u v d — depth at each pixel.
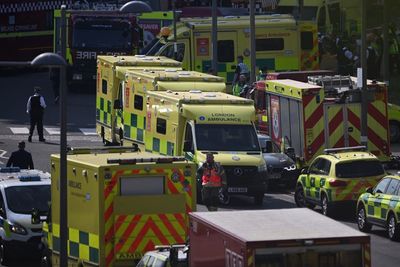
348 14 166.00
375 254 81.31
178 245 58.91
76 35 168.00
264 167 102.75
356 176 95.44
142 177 66.44
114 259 66.06
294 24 157.00
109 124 125.00
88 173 66.81
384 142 114.69
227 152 102.69
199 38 156.38
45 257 74.56
